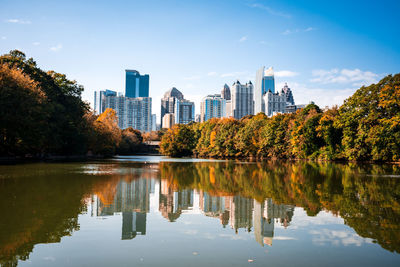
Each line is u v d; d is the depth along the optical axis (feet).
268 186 83.71
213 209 52.85
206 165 188.96
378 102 181.16
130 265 27.32
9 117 151.02
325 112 241.55
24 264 27.25
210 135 387.55
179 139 392.88
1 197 59.36
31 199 57.72
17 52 202.39
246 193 71.20
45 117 176.76
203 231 38.86
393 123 160.86
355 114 192.03
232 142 340.59
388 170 137.80
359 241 34.68
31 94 161.38
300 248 32.40
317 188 78.69
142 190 74.49
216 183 90.53
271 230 39.45
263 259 29.14
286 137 281.13
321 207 54.24
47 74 229.86
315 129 237.86
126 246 32.55
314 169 147.74
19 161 180.45
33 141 174.50
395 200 60.90
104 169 136.56
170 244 33.50
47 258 28.78
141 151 588.09
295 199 62.80
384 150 172.55
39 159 209.15
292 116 295.69
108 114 352.49
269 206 55.47
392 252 31.19
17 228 38.45
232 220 44.96
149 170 138.41
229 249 31.96
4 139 170.09
